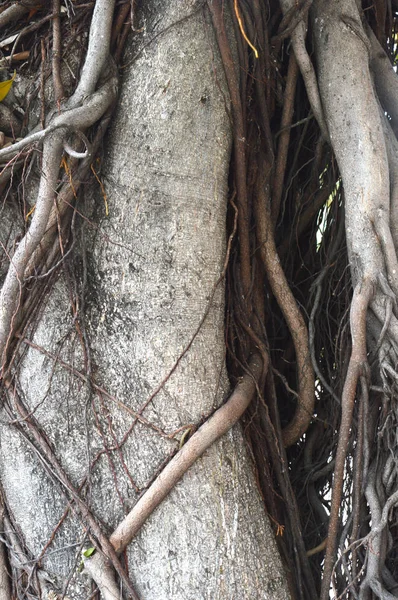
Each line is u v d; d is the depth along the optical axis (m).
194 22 2.97
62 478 2.85
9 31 3.07
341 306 3.37
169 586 2.79
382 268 2.96
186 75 2.95
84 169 2.90
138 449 2.86
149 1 2.99
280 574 2.89
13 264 2.85
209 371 2.92
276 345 3.43
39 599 2.86
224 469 2.88
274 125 3.33
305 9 3.12
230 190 3.12
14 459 2.91
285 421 3.39
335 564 2.99
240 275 3.13
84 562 2.80
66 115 2.84
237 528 2.85
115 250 2.92
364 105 3.07
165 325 2.90
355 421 3.12
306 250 3.48
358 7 3.24
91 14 3.01
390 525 3.05
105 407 2.88
